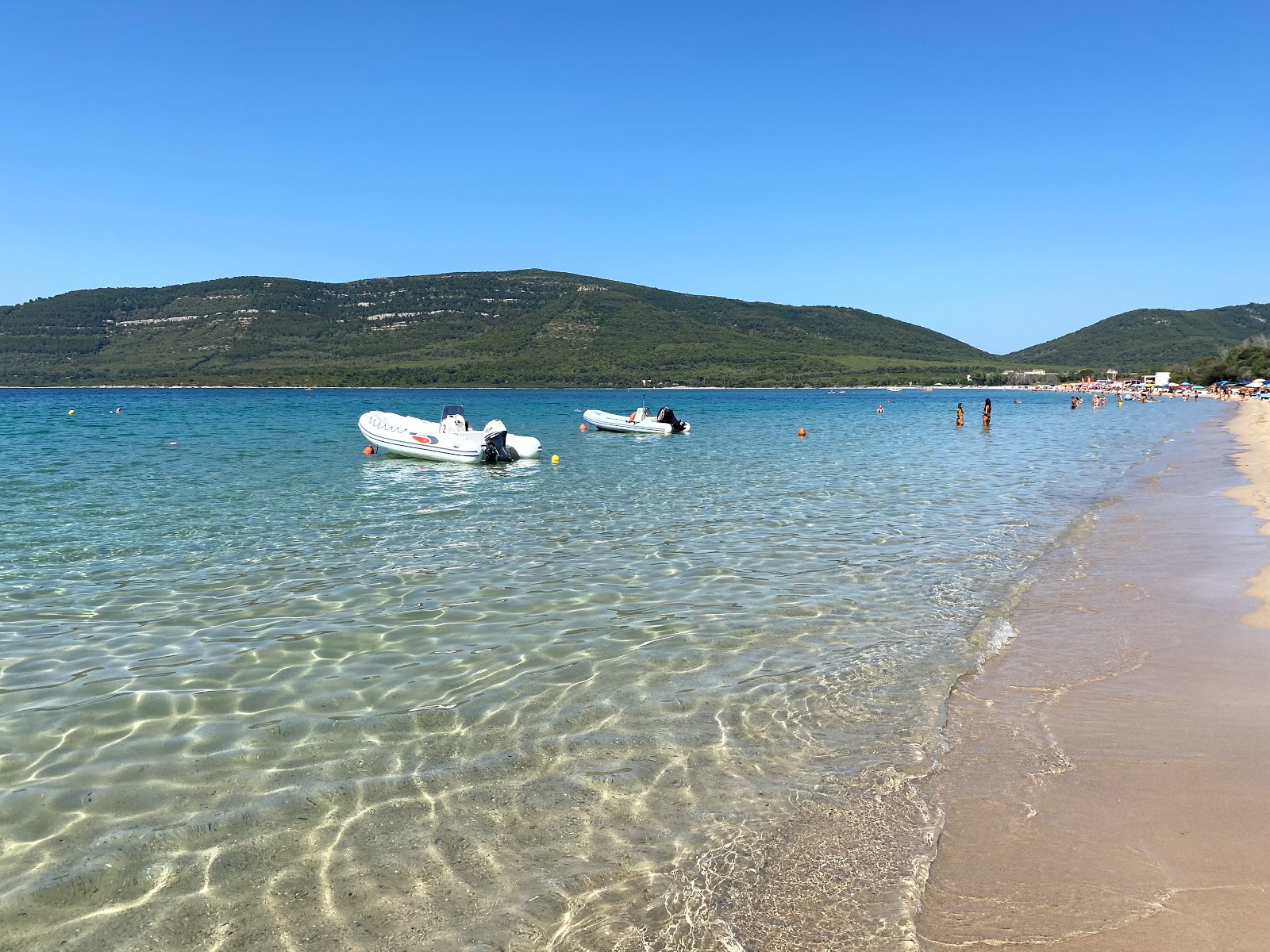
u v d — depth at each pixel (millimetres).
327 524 12172
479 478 18672
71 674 5863
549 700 5301
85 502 14031
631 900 3150
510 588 8320
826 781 4098
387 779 4227
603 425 36344
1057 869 3189
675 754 4461
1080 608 7258
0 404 72875
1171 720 4676
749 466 21625
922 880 3174
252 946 2941
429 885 3291
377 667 5965
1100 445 29625
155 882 3344
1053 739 4484
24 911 3152
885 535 11188
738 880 3254
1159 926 2787
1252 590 7547
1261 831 3404
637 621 7098
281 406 70500
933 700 5164
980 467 21031
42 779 4258
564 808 3891
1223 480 16719
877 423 49031
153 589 8273
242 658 6180
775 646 6379
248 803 3992
